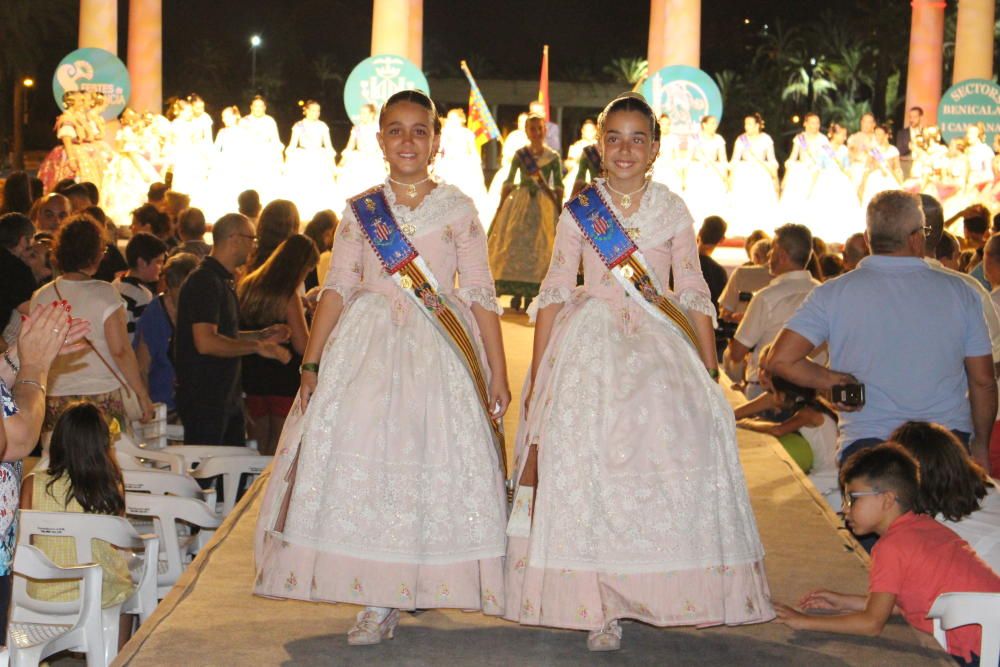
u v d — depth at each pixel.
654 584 3.98
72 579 4.50
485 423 4.18
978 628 4.28
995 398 5.11
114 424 6.02
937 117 24.00
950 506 4.67
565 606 3.99
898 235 5.06
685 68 20.58
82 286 6.38
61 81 21.45
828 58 45.09
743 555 4.07
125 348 6.42
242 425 7.39
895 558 4.31
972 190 21.69
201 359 6.97
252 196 11.59
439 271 4.22
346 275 4.26
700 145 20.67
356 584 3.99
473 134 19.88
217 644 4.20
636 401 4.06
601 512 4.00
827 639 4.40
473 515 4.10
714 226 10.41
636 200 4.25
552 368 4.18
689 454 4.04
